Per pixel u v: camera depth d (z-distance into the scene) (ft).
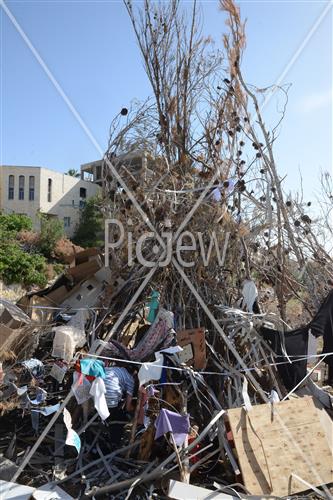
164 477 11.66
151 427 12.80
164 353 13.38
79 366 12.80
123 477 11.85
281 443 11.98
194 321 15.89
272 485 11.29
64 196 96.53
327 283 18.34
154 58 16.42
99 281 18.78
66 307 18.45
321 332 14.43
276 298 17.93
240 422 12.00
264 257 17.75
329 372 15.03
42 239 68.23
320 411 13.53
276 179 16.70
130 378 13.67
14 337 14.87
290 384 14.70
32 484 11.71
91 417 14.08
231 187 16.42
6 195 97.60
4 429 14.62
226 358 14.83
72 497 11.05
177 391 13.46
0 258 53.31
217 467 12.48
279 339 14.93
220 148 16.57
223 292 16.28
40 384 14.46
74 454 13.14
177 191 15.26
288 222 17.15
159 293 16.34
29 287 54.75
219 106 16.71
